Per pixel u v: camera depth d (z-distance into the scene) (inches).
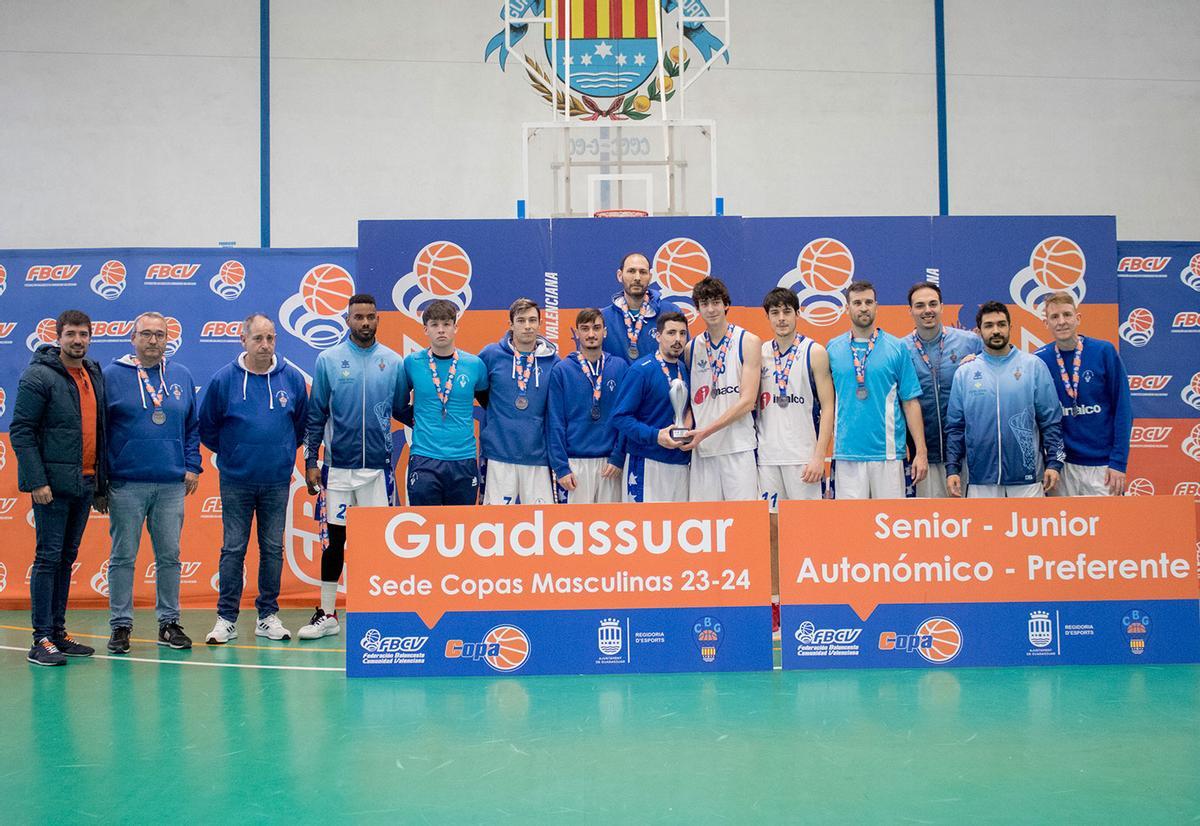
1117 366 260.1
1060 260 319.9
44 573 236.1
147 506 255.4
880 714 175.6
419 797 135.6
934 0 447.8
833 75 446.9
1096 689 193.0
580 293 308.2
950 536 216.1
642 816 127.3
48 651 231.9
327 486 269.3
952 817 126.4
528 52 443.2
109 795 138.3
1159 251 329.7
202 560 324.8
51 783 143.8
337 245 438.0
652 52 347.9
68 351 238.2
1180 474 330.6
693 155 429.7
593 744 159.3
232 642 261.9
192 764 152.0
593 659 212.2
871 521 215.5
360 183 439.2
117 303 325.7
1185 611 217.6
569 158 335.6
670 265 309.1
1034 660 215.0
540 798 134.5
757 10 446.6
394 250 307.6
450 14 442.0
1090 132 449.4
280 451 264.4
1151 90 447.8
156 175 432.8
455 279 307.9
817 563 215.0
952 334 268.7
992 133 449.1
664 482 249.3
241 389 261.0
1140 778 141.0
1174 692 190.5
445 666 212.4
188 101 434.3
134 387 252.8
